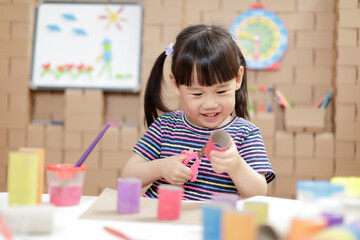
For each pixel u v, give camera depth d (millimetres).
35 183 696
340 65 2211
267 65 2314
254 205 647
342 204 597
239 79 1105
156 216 705
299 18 2326
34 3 2406
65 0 2398
